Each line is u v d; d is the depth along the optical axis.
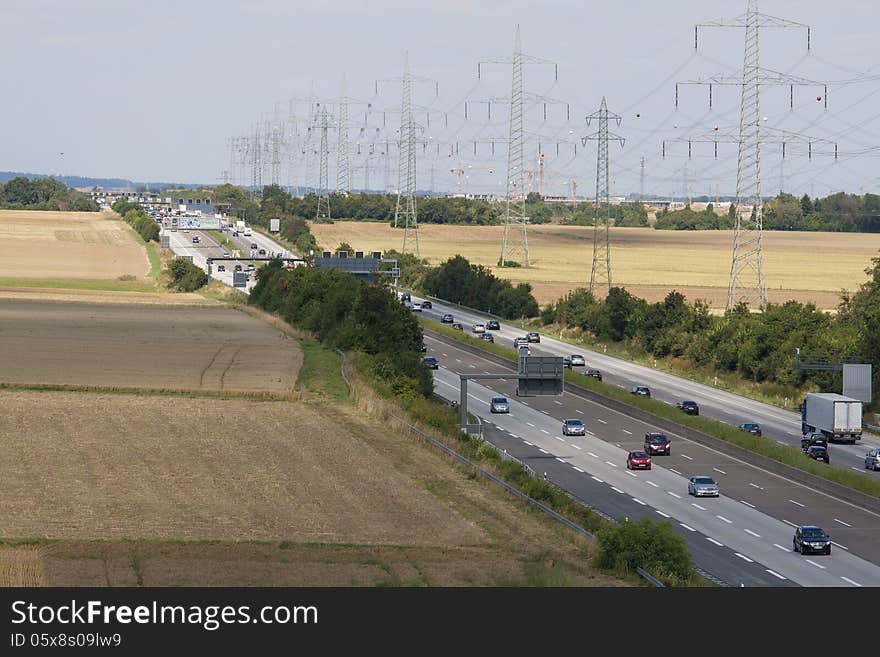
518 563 175.62
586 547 190.38
